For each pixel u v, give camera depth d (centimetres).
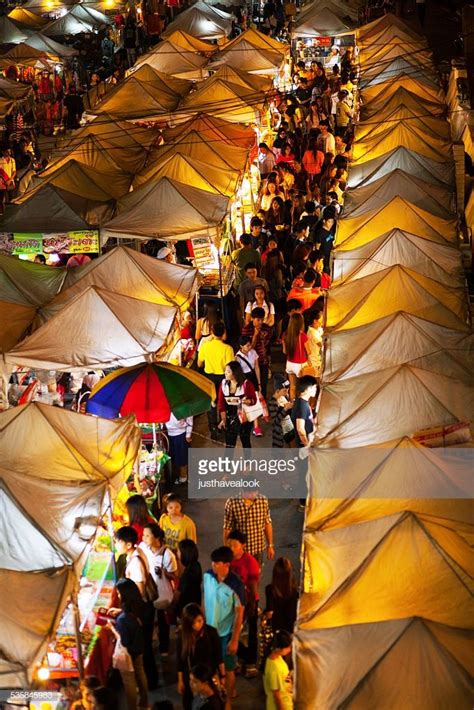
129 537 916
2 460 956
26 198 1739
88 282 1350
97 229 1605
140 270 1374
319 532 828
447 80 2398
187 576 912
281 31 3297
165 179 1653
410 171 1777
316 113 2362
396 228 1455
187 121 2050
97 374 1319
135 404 1055
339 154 2109
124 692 881
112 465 971
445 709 636
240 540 903
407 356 1149
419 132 1922
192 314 1586
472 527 827
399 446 911
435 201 1639
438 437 997
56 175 1756
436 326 1174
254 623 910
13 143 2408
